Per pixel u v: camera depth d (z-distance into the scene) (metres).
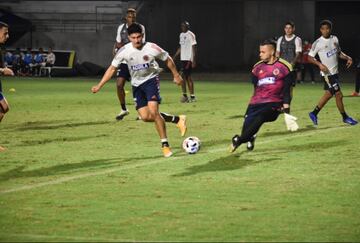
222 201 19.25
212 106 47.94
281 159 25.78
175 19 101.56
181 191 20.50
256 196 19.81
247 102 51.03
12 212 18.17
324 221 17.16
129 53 25.70
